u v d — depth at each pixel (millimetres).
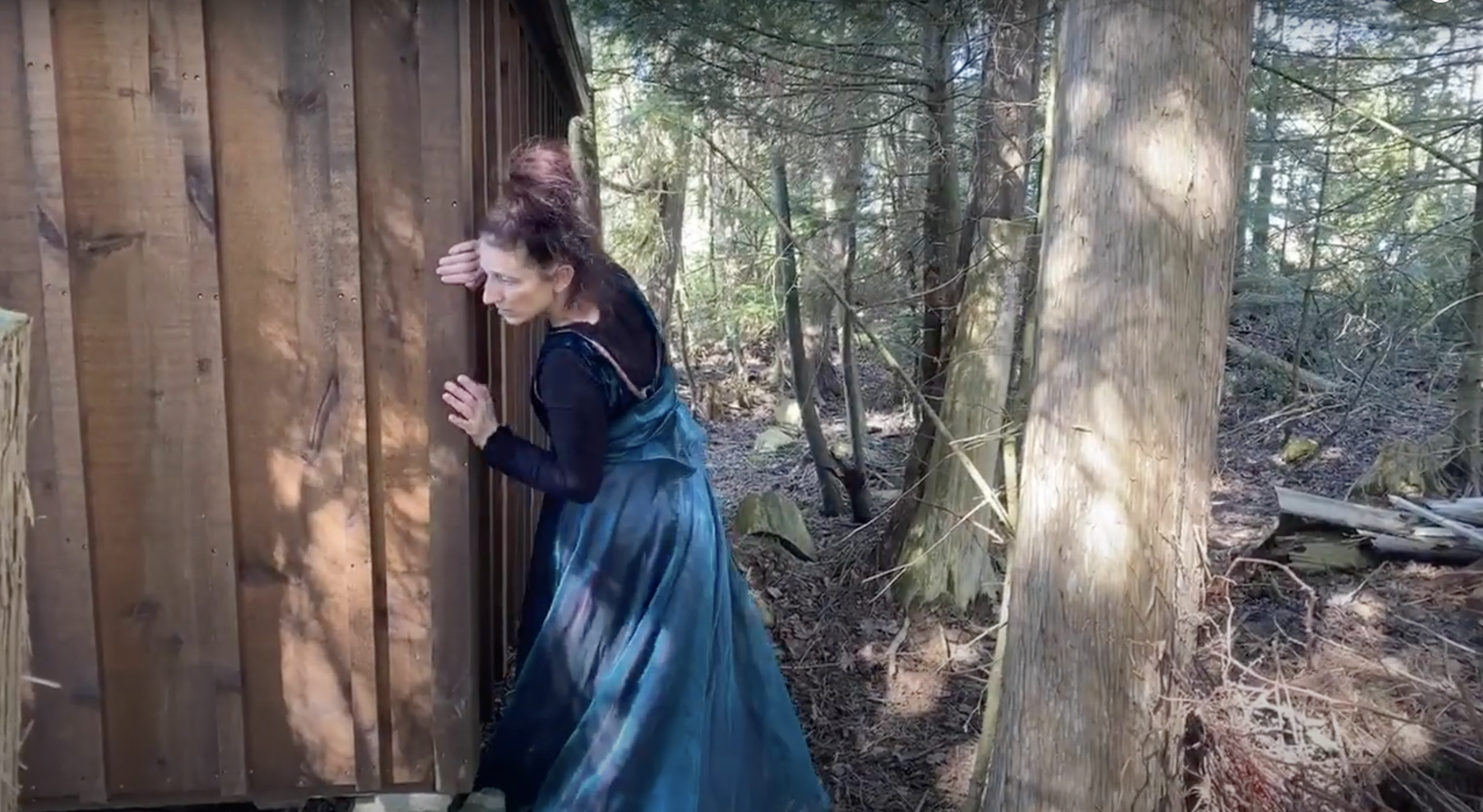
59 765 2246
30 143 2072
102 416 2174
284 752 2324
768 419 10711
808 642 4484
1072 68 2352
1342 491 6320
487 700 2797
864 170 6148
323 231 2168
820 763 3682
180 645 2260
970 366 4523
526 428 3406
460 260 2182
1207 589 2514
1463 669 3135
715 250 11453
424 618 2314
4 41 2045
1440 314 6152
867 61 5426
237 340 2189
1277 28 5285
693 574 2414
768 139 5824
